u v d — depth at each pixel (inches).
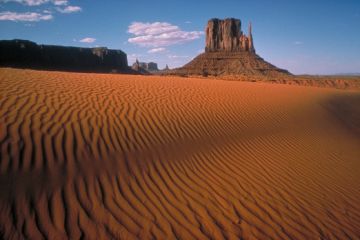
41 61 4746.6
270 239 184.1
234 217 200.2
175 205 201.3
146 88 534.3
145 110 378.6
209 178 252.1
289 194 248.7
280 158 335.9
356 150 430.6
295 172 301.1
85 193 191.2
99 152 240.8
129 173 227.3
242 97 627.5
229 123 423.8
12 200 168.1
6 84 370.9
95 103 360.2
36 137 233.1
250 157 321.4
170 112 398.3
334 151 403.5
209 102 513.3
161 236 168.9
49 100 330.0
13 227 152.5
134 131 302.0
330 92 1161.4
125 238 161.9
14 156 203.3
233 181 254.5
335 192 268.7
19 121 252.5
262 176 275.6
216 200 217.6
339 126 585.6
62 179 196.7
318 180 290.2
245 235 183.3
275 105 613.0
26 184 182.4
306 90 1076.5
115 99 401.1
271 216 209.5
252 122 457.1
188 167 263.7
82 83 483.2
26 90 355.3
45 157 212.5
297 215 217.2
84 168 214.7
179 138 320.8
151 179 228.4
